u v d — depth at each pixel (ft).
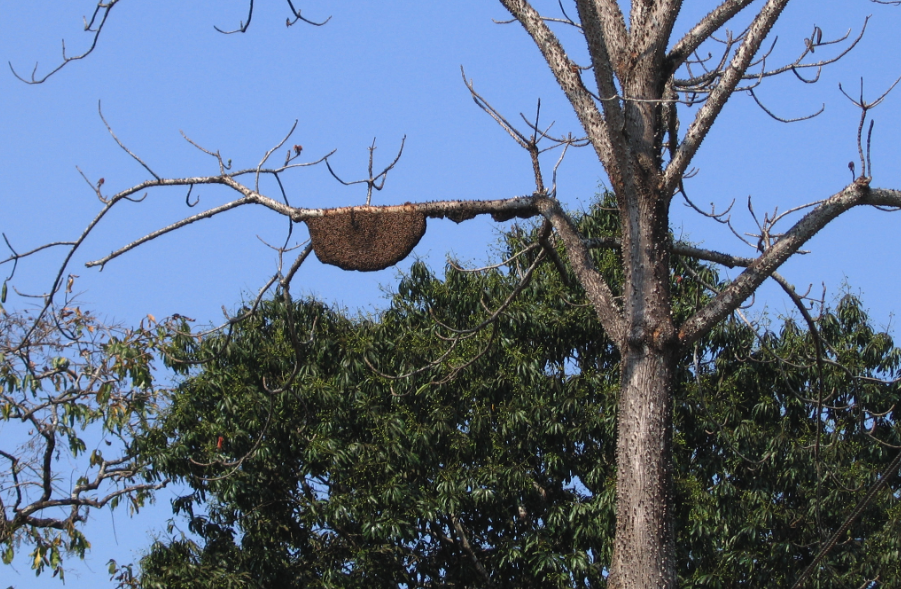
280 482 124.77
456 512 119.44
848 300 125.90
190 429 120.57
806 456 115.24
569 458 120.06
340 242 55.72
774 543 113.80
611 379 123.75
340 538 123.85
